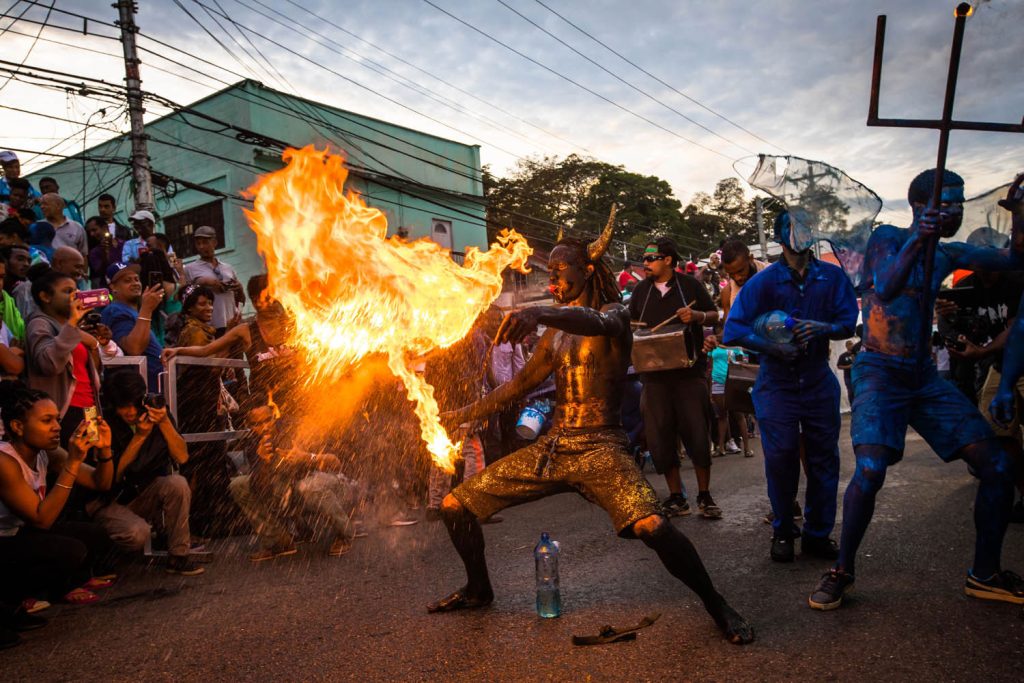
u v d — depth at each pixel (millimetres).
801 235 3943
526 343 8211
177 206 20500
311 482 4957
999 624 2971
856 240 3752
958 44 3186
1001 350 4898
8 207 7457
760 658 2795
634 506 3062
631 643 3029
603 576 4066
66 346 4629
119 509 4703
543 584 3430
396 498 6172
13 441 3863
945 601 3289
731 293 8883
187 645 3361
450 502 3525
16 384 3861
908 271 3389
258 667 3041
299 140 20188
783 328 4137
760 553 4438
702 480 5578
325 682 2844
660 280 5914
